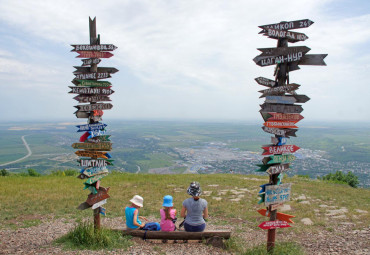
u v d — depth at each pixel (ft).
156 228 21.20
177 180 58.85
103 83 19.39
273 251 18.01
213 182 56.70
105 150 19.17
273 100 17.26
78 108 18.86
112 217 29.04
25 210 30.42
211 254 18.26
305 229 26.32
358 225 27.86
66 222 26.37
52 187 45.78
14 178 57.67
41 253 17.48
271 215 17.79
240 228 26.66
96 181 19.31
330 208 35.96
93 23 19.40
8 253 17.54
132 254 17.65
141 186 50.88
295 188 51.52
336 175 82.33
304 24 16.97
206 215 21.08
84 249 18.17
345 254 19.48
